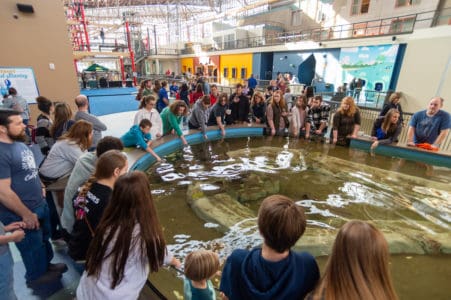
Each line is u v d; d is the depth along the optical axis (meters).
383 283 0.85
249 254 1.09
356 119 4.98
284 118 5.79
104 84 16.12
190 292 1.42
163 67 29.84
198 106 5.23
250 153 4.84
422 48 8.59
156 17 28.47
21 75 5.84
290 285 0.98
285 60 15.65
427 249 2.41
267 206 1.02
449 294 1.94
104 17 23.11
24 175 1.71
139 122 4.30
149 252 1.19
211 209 2.95
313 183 3.71
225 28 23.69
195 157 4.56
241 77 19.22
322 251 2.37
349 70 11.84
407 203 3.20
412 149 4.33
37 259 1.87
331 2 14.81
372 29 12.75
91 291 1.18
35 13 5.80
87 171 1.77
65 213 1.80
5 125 1.58
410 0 11.13
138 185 1.16
